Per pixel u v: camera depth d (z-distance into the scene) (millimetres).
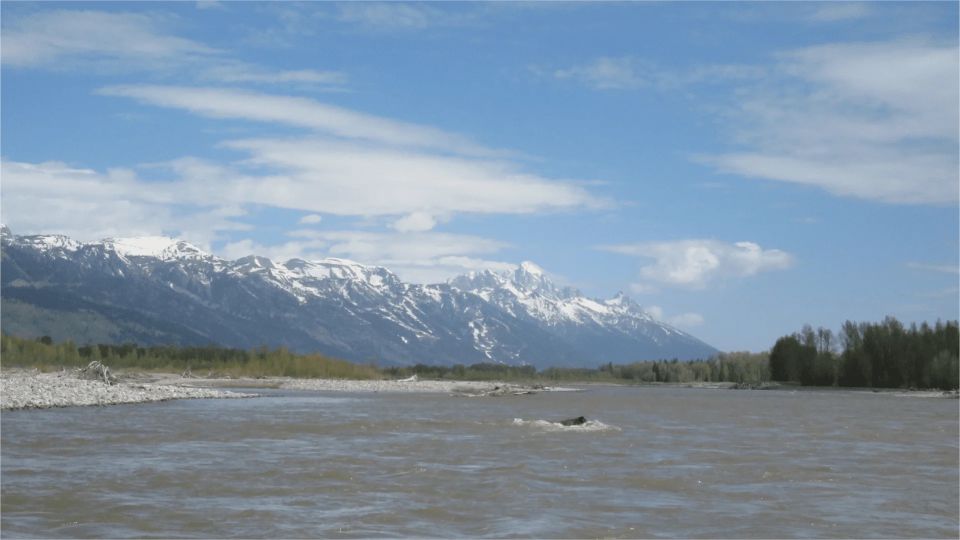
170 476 36406
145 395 103688
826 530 27031
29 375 135250
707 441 56719
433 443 52531
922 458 47219
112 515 27734
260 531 25641
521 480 36219
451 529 26391
